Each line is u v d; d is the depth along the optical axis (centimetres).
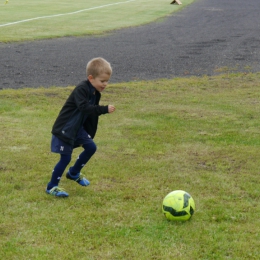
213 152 614
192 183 509
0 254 360
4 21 2016
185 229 404
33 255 358
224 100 892
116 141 651
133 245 375
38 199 462
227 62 1283
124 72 1155
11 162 564
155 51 1441
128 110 813
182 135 685
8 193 476
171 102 873
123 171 540
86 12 2484
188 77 1113
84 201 459
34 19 2117
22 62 1239
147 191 484
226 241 384
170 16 2423
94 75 441
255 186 502
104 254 362
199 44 1568
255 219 426
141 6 2880
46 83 1029
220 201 464
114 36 1738
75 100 440
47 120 748
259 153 610
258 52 1421
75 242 379
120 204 454
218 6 2953
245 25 2055
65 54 1367
